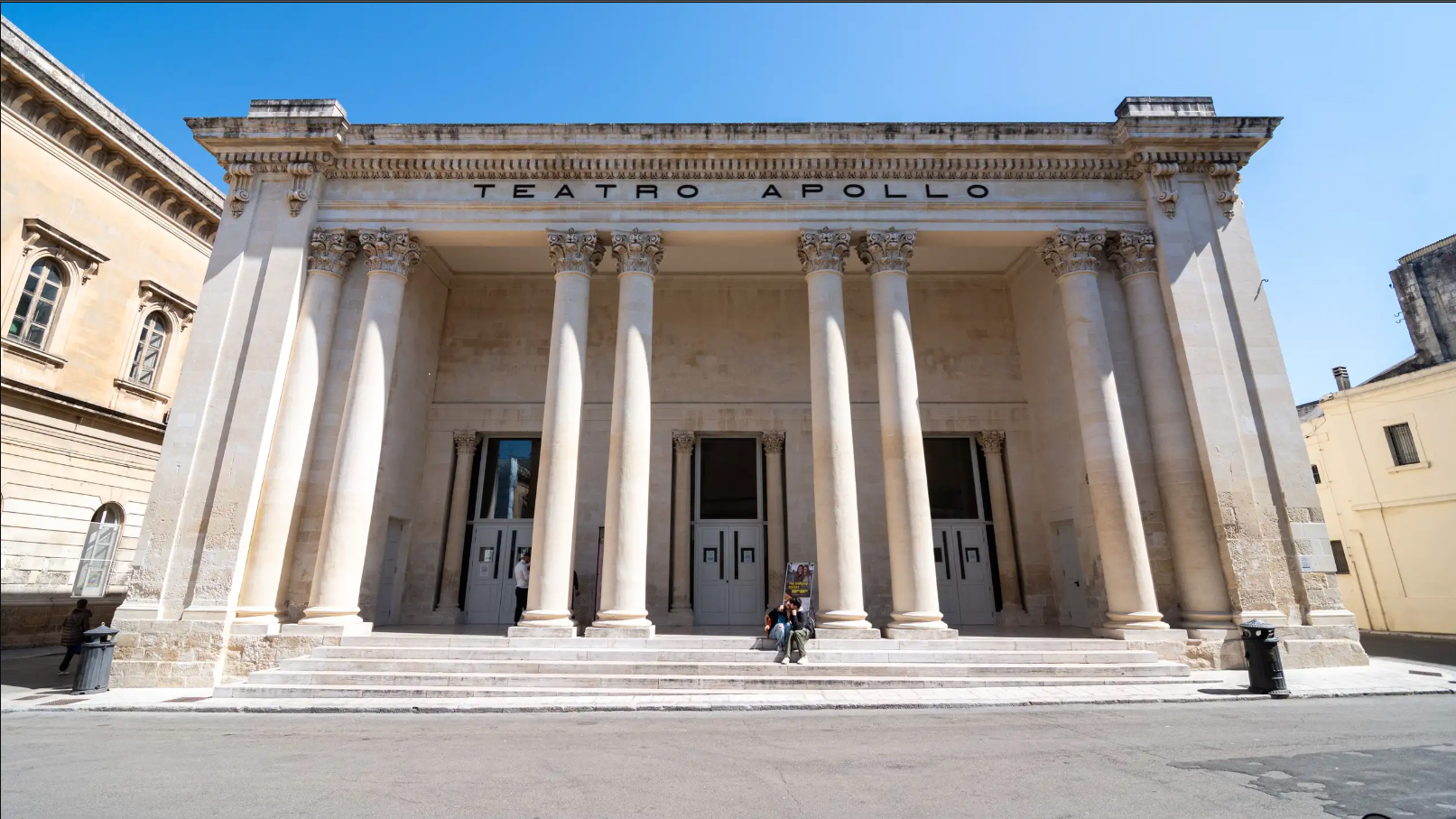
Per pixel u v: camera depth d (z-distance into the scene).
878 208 18.42
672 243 18.86
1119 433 16.64
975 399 22.31
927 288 23.47
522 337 22.72
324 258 17.70
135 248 25.58
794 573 16.84
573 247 17.88
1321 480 31.00
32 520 22.34
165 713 11.72
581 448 21.50
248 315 17.00
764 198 18.48
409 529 20.36
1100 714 10.93
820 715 10.98
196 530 15.45
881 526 21.09
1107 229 18.30
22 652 21.36
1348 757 8.20
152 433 26.45
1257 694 12.40
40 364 22.28
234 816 6.59
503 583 21.11
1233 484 16.19
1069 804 6.73
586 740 9.40
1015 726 10.09
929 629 15.24
